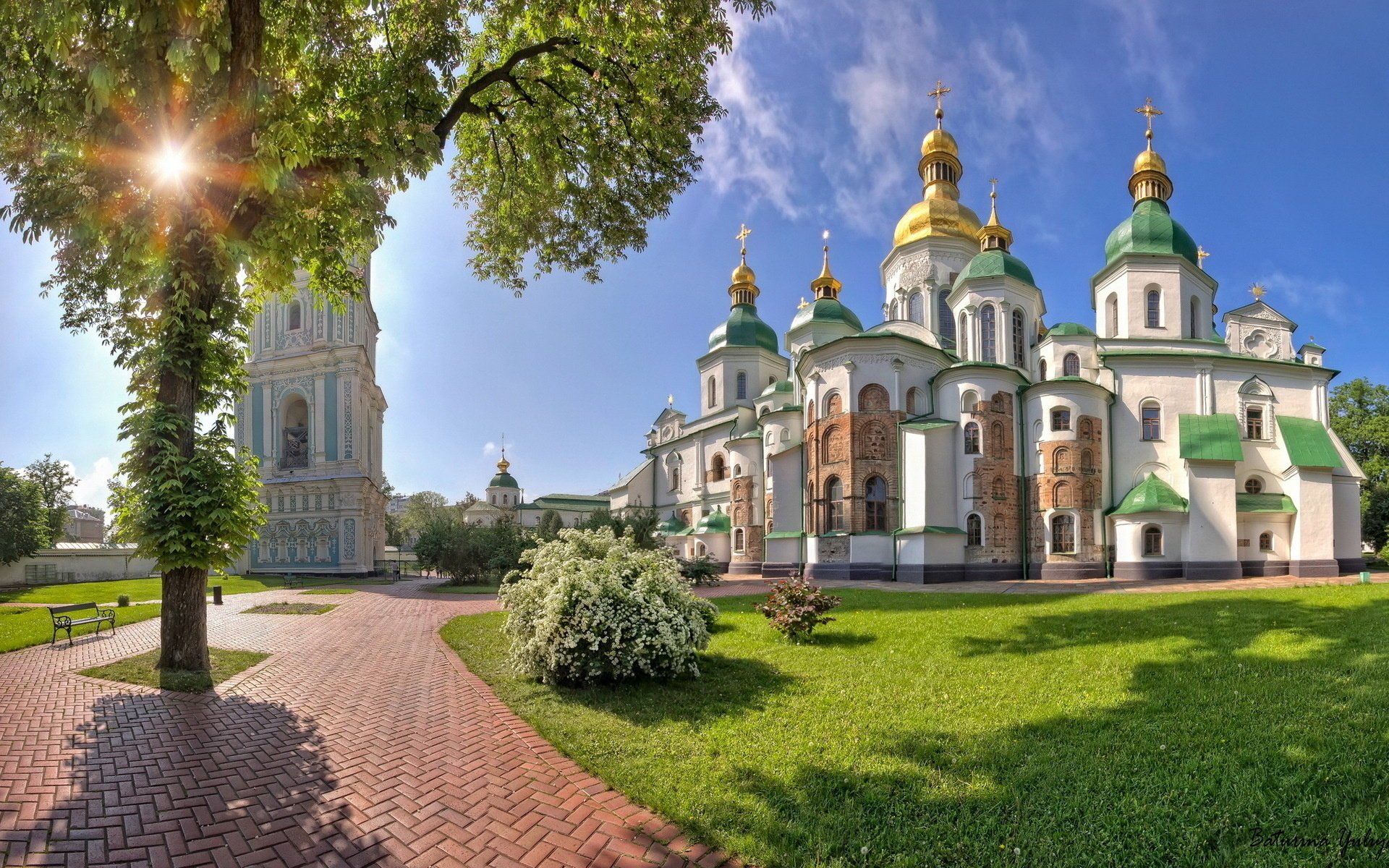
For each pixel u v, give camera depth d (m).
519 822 5.81
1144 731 7.17
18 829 5.64
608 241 16.67
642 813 5.96
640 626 10.41
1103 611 15.40
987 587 27.06
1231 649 10.67
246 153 10.10
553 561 11.99
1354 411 45.34
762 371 50.75
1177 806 5.45
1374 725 6.82
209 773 6.90
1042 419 31.73
